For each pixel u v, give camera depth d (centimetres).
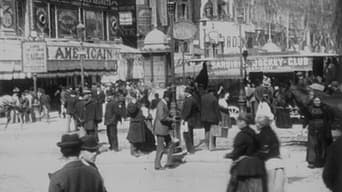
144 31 6538
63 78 4953
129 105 1839
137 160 1766
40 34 4947
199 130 2672
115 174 1534
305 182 1280
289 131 2412
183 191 1269
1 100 3731
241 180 755
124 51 5541
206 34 7194
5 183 1453
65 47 4628
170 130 1597
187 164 1658
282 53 4581
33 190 1352
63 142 530
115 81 5162
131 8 6550
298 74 3875
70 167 518
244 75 4238
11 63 4241
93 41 5722
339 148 386
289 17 7950
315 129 1449
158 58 4203
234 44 7544
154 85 4169
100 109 2022
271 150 794
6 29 4553
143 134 1848
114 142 1978
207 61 4547
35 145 2305
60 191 507
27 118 3528
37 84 4672
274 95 2772
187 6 7356
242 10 7850
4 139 2566
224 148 1941
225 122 2345
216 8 7488
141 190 1302
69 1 5431
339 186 387
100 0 5934
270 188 791
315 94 1440
